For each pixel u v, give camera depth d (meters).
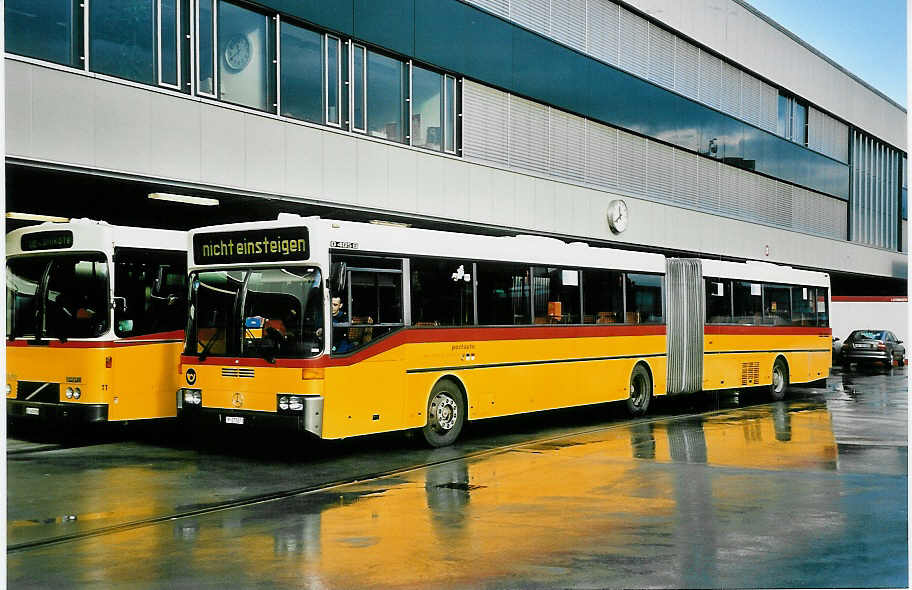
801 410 19.86
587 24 26.30
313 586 6.55
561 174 25.38
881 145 47.62
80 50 14.63
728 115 33.56
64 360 13.59
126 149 15.03
